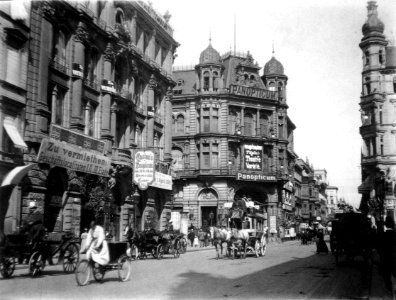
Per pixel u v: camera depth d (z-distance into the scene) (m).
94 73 32.50
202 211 61.16
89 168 28.81
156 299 11.17
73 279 14.91
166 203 44.09
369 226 21.91
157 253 25.06
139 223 38.69
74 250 17.41
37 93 25.05
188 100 62.78
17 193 22.48
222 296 11.73
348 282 15.12
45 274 16.16
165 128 45.47
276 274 17.31
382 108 59.69
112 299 11.09
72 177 28.00
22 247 14.94
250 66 65.25
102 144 30.83
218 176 59.31
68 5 27.92
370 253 22.44
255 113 63.81
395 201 43.75
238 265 21.30
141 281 14.76
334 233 23.77
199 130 61.56
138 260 23.83
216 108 61.69
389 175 50.00
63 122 28.23
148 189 39.62
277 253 32.34
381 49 62.22
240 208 41.78
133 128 38.50
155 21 42.12
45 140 24.02
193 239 44.41
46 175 25.25
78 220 28.31
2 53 22.02
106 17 33.78
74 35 29.44
